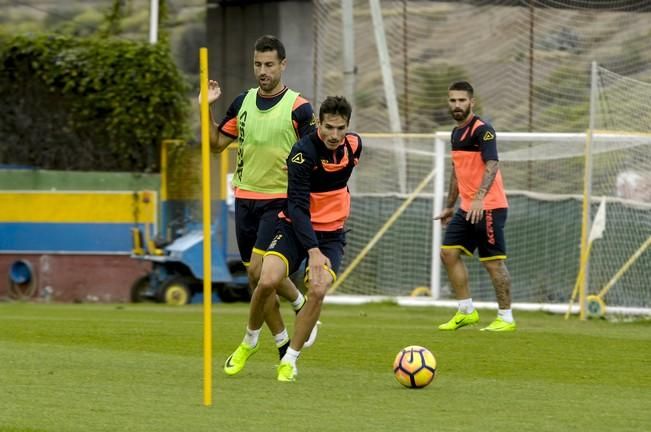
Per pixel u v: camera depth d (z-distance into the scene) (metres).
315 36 83.12
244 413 23.77
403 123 85.69
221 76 93.19
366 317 54.81
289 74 89.62
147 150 77.88
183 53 92.62
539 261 65.19
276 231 30.52
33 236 76.06
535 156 63.16
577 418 23.78
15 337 41.41
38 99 78.88
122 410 24.03
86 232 75.50
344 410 24.45
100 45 78.25
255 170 32.53
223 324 47.31
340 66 86.56
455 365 33.78
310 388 28.16
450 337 41.69
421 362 28.27
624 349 38.41
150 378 29.78
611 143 60.41
